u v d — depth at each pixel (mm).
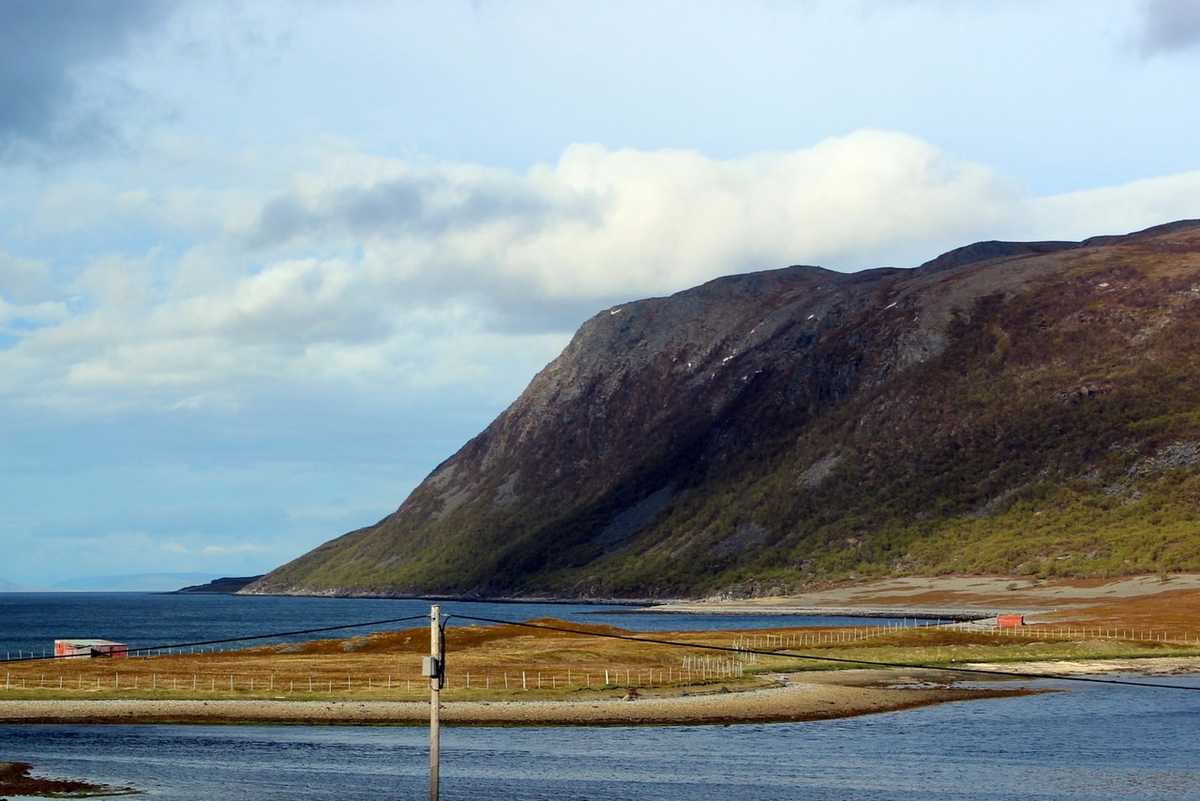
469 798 71062
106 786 73062
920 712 106000
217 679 117000
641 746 87938
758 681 119938
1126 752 87000
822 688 117438
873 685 122250
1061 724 99688
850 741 90812
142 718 97812
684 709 103250
